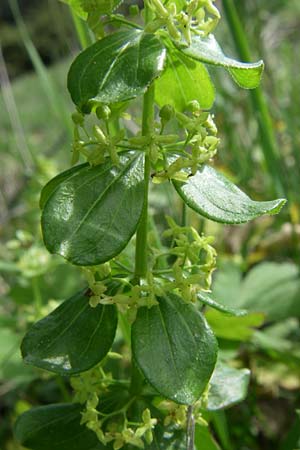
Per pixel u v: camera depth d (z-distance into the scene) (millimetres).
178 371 96
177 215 191
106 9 93
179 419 108
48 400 183
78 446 112
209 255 103
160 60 89
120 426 109
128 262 116
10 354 172
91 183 95
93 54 90
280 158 208
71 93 89
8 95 248
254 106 181
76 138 96
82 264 90
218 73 222
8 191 274
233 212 93
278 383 177
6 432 176
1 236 237
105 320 102
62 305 106
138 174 96
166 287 99
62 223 92
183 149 97
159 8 91
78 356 100
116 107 99
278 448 163
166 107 94
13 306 215
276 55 286
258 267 191
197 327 99
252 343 179
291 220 198
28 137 334
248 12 229
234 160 221
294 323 194
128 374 171
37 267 168
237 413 167
